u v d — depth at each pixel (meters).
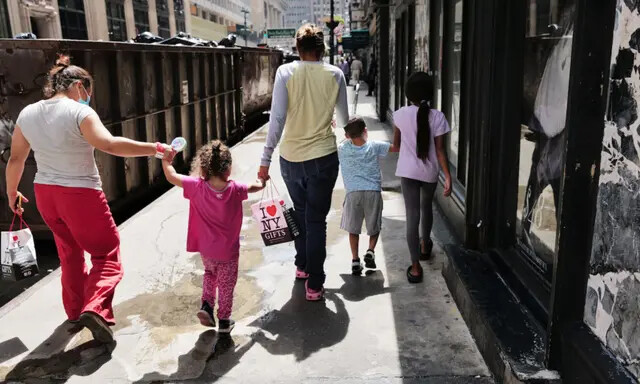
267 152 3.72
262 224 3.87
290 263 4.72
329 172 3.74
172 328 3.67
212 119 10.98
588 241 2.40
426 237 4.57
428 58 7.33
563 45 3.05
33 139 3.22
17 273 3.38
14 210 3.51
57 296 4.19
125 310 3.94
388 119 13.44
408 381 3.01
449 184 4.00
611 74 2.17
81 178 3.28
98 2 39.62
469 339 3.40
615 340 2.19
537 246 3.42
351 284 4.25
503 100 3.83
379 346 3.36
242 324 3.69
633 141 2.04
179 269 4.67
